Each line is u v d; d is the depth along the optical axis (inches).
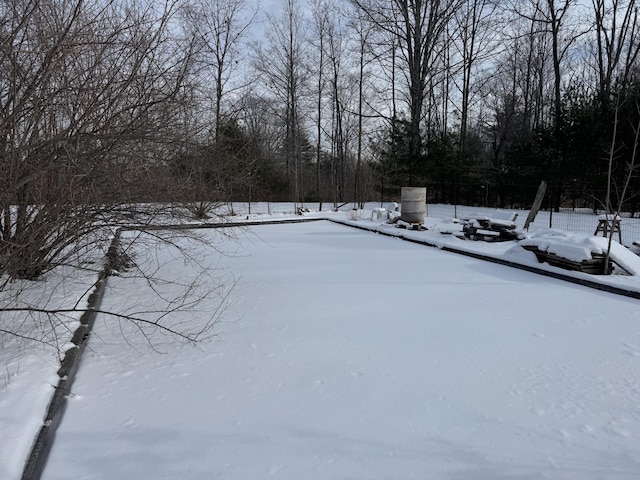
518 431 111.3
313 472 95.8
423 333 182.5
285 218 698.2
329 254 382.3
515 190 871.7
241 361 153.6
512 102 1240.2
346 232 554.3
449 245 408.8
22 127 167.6
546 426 113.5
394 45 1042.7
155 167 209.5
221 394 130.0
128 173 204.4
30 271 219.1
